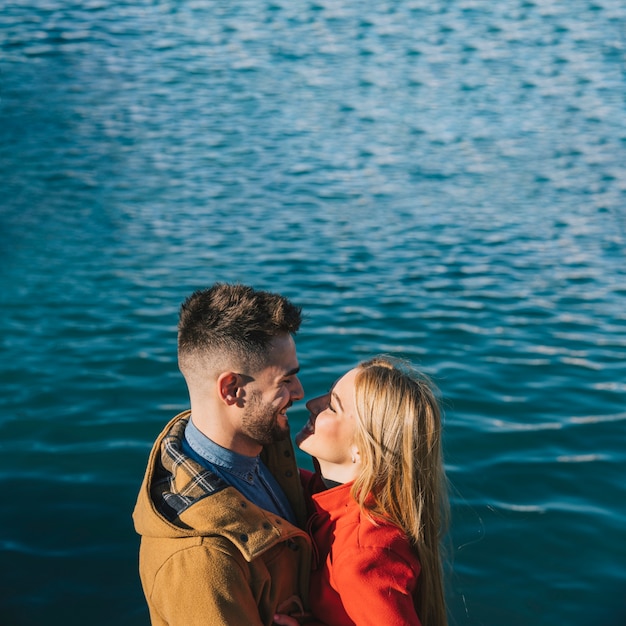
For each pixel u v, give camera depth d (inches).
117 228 429.4
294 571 85.2
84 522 178.9
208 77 871.1
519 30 1125.7
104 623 149.6
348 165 579.8
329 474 96.0
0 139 629.3
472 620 150.5
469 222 453.1
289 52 997.8
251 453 85.9
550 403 238.8
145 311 314.7
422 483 89.4
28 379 252.8
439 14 1227.2
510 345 286.8
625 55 979.9
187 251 393.1
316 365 265.1
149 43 1018.1
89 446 210.7
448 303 330.0
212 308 81.4
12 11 1141.1
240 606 74.0
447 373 261.0
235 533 76.8
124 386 247.3
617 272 372.2
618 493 190.1
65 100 757.3
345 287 346.6
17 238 411.2
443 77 893.2
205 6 1249.4
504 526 177.2
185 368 83.0
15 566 164.4
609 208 479.8
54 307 319.0
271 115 730.8
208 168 563.5
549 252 402.3
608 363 270.7
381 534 86.6
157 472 84.7
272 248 400.5
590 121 713.6
